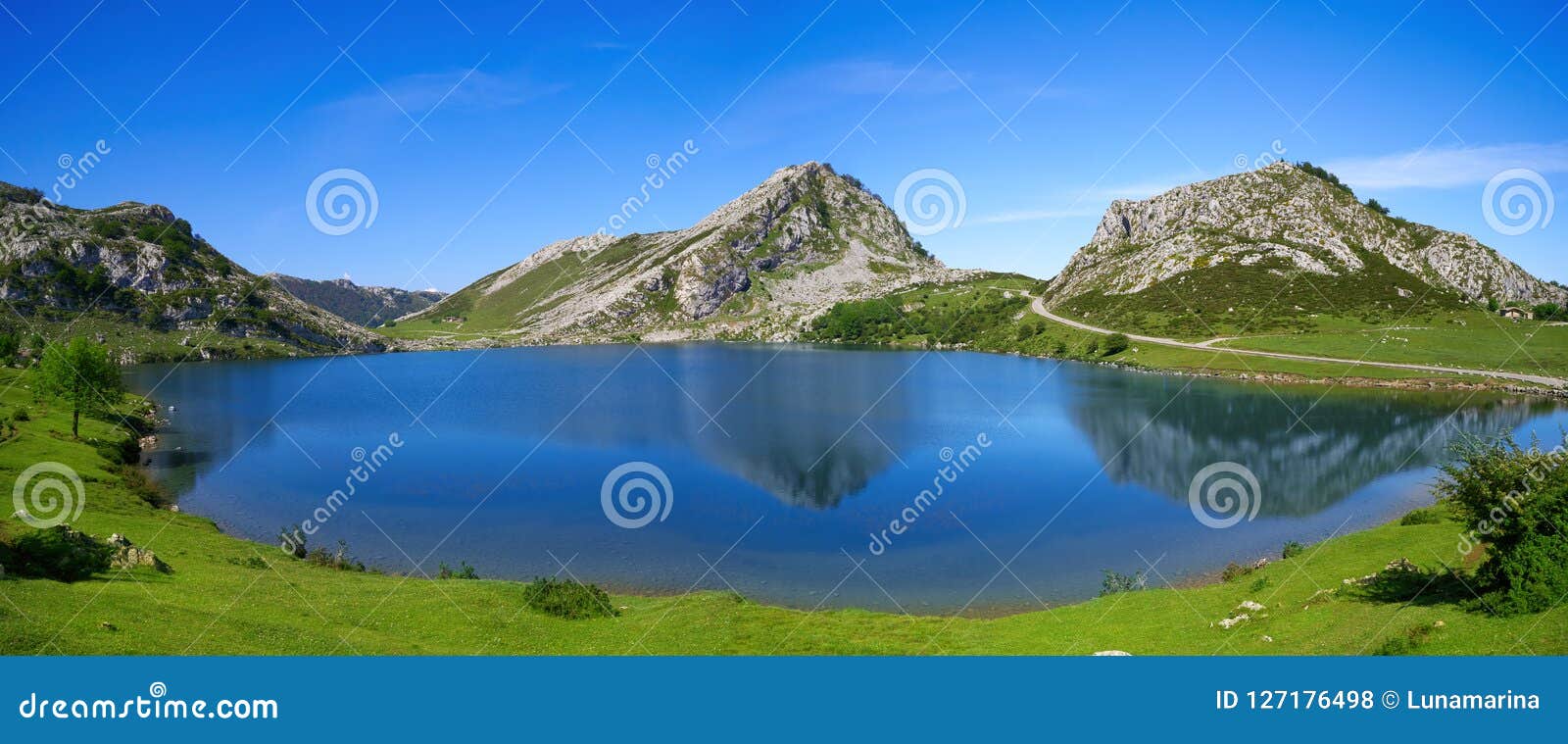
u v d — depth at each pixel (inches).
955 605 1758.1
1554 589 938.7
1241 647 1135.6
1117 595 1599.4
